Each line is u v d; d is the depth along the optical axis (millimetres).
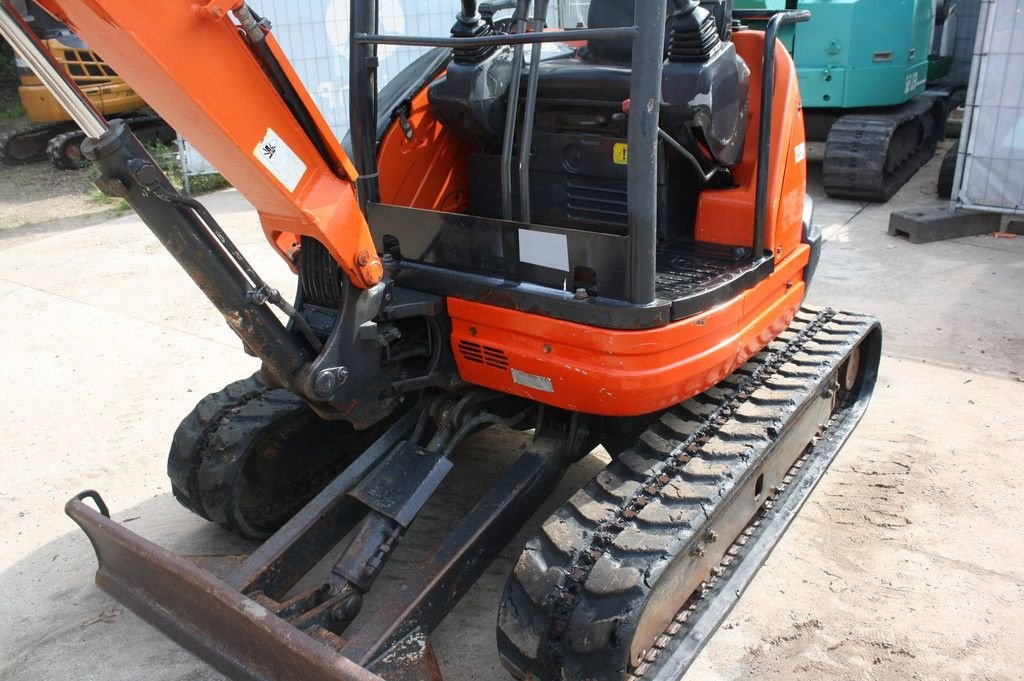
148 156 2039
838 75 7770
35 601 3146
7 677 2785
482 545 2561
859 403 3990
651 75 2102
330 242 2316
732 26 3107
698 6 2607
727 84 2693
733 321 2686
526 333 2541
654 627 2332
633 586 2131
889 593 3000
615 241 2299
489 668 2740
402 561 3252
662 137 2584
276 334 2389
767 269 2887
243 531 3250
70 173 10758
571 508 2424
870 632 2820
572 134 3000
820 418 3541
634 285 2307
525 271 2541
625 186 2939
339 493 2773
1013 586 3016
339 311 2531
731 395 3037
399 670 2271
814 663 2703
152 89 1968
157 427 4348
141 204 2064
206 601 2312
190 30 1877
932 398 4289
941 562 3146
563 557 2268
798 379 3189
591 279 2420
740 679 2648
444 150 3305
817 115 8492
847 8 7555
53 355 5254
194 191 9492
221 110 1980
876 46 7660
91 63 10570
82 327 5684
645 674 2316
